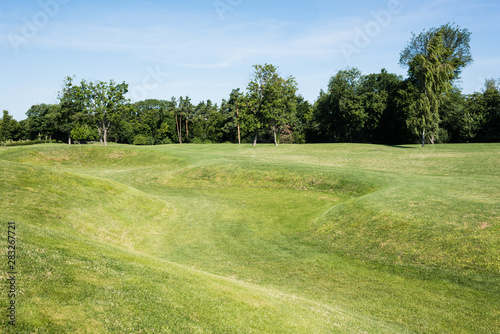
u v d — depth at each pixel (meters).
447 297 14.46
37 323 6.77
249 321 9.59
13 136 121.31
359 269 18.08
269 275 17.50
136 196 29.27
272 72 82.75
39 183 23.47
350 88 95.44
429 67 61.50
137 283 9.97
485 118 79.69
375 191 31.53
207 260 19.36
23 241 10.79
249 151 75.31
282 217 28.30
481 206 20.97
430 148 63.84
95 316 7.68
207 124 135.62
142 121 131.25
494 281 14.80
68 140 121.38
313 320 10.90
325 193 35.22
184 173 47.03
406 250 18.72
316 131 118.88
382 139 96.94
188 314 9.05
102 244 13.98
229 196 37.03
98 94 82.88
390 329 11.89
